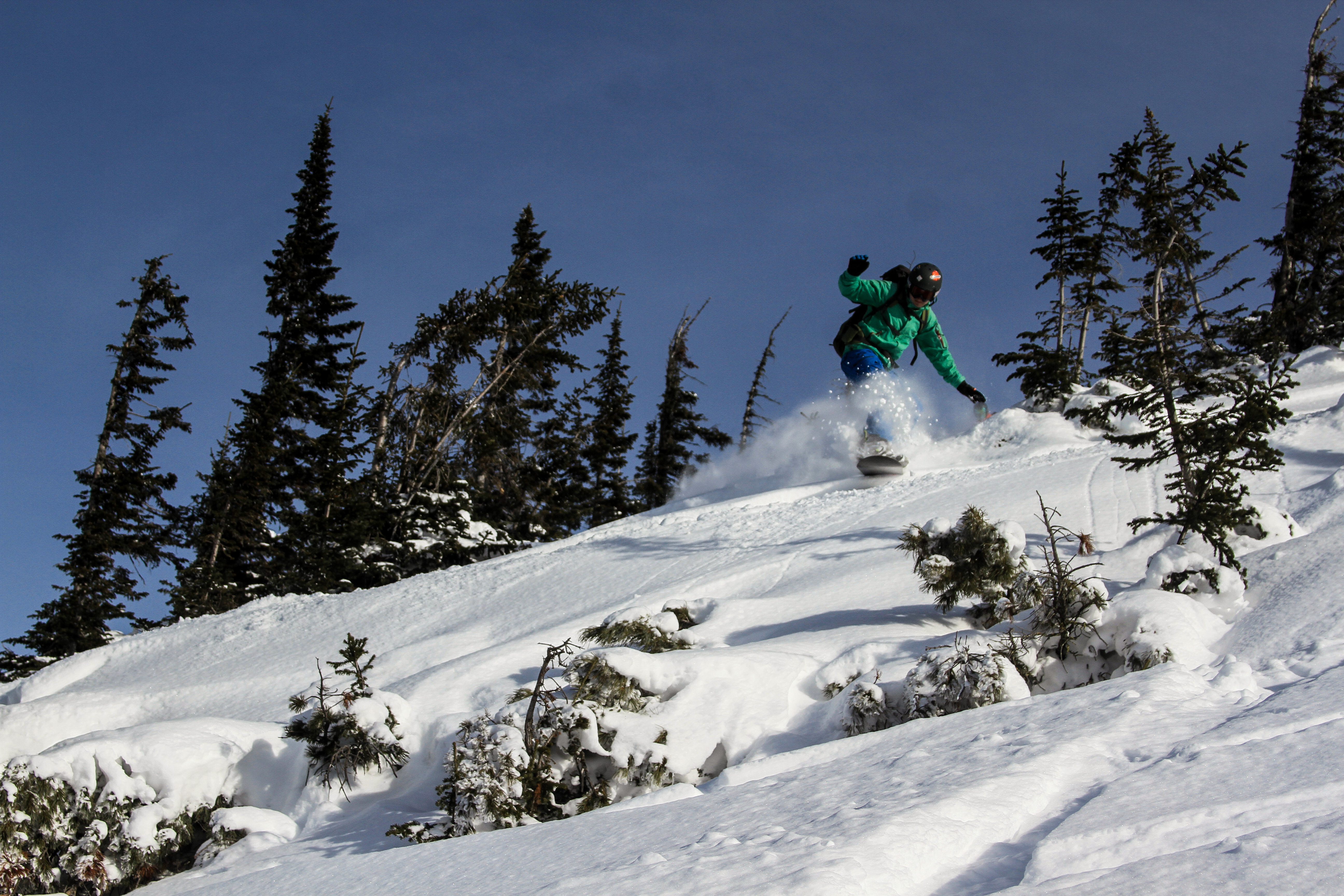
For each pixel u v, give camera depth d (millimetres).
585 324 32875
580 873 3188
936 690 6238
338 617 15195
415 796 7336
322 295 32938
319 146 34125
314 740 7676
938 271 15445
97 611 24344
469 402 31453
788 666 7414
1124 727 3855
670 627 8992
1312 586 6637
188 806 7508
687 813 3934
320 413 30250
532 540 31312
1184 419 9359
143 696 12320
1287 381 8672
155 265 27734
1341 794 2547
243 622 16188
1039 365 24312
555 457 35219
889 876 2496
